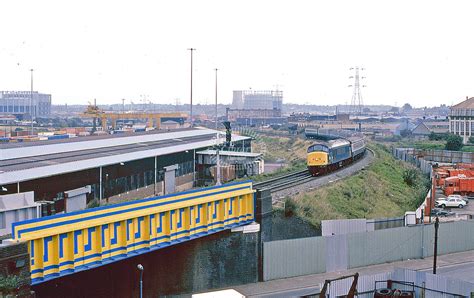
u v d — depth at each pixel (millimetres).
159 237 43969
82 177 60344
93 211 38594
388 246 55750
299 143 161750
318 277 50312
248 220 53531
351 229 56125
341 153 90250
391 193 80750
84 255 38000
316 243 51406
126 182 69000
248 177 85312
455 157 132500
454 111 191500
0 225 43219
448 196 86500
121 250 40812
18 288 32938
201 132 124250
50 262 36156
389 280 45188
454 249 60094
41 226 35375
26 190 52312
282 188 68750
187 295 44844
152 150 80875
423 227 57750
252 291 46469
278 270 49969
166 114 196750
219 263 49719
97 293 42031
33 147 77438
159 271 45688
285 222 55781
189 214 46344
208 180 90062
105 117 186750
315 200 62875
